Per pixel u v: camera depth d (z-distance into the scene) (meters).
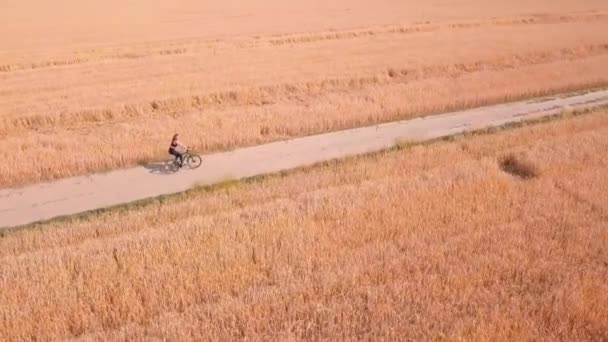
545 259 10.08
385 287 9.10
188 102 23.58
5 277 9.44
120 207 13.93
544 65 30.59
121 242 10.74
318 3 72.31
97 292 8.98
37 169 15.65
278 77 27.30
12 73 29.12
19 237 11.50
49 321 8.23
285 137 19.45
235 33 43.56
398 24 47.56
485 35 41.78
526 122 21.20
